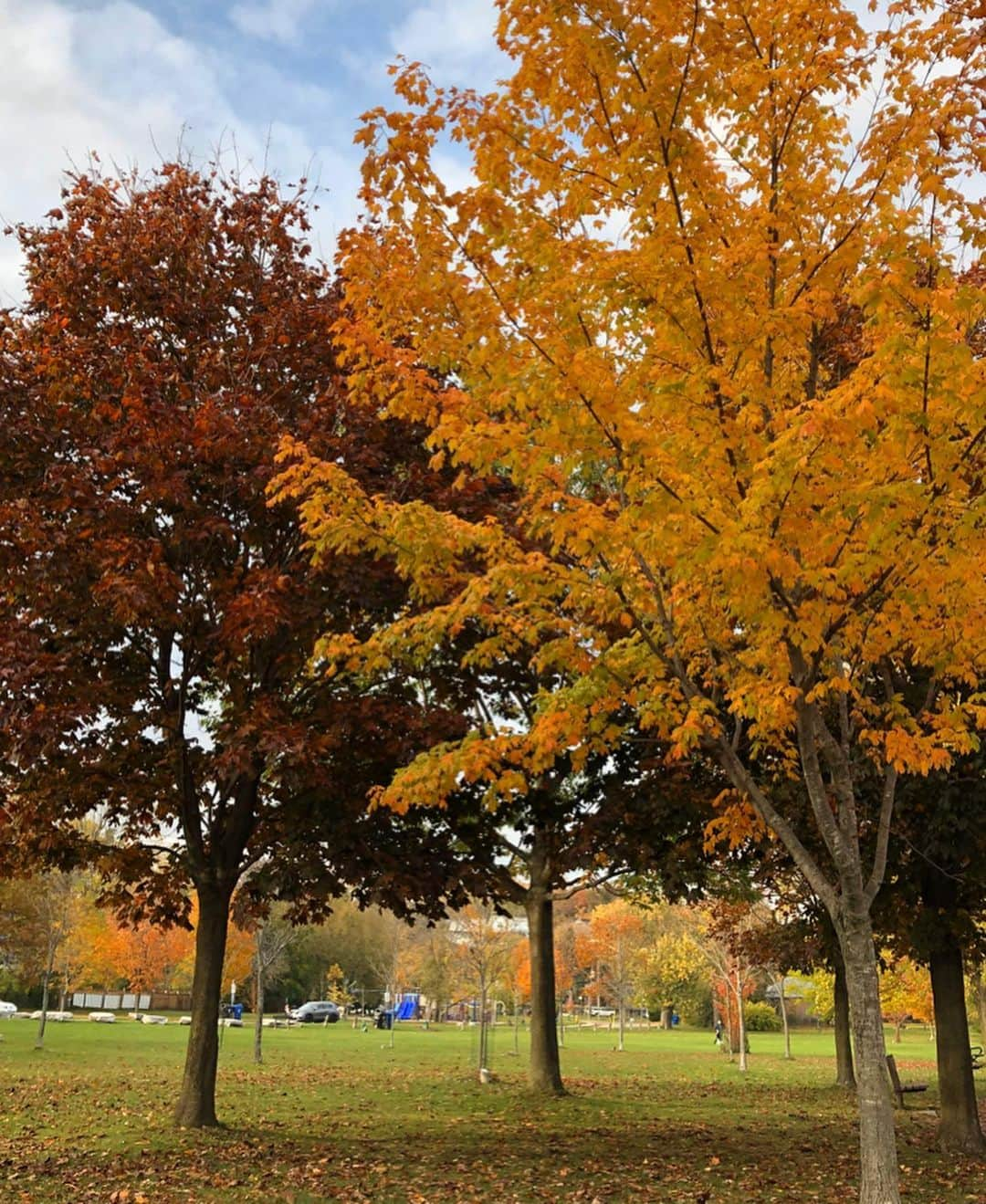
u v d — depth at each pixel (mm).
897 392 4926
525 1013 56469
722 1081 21953
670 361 6078
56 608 10383
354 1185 8688
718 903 25578
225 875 12383
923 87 5738
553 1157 10516
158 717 11180
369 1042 33938
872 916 12672
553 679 11883
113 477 10336
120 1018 47562
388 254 6629
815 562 5672
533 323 6145
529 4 5898
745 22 6012
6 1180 8750
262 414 10922
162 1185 8578
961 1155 11289
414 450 11922
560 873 14305
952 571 5332
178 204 12406
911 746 6074
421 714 11352
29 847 12148
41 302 12125
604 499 7789
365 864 11320
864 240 5930
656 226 5902
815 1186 9250
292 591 10742
